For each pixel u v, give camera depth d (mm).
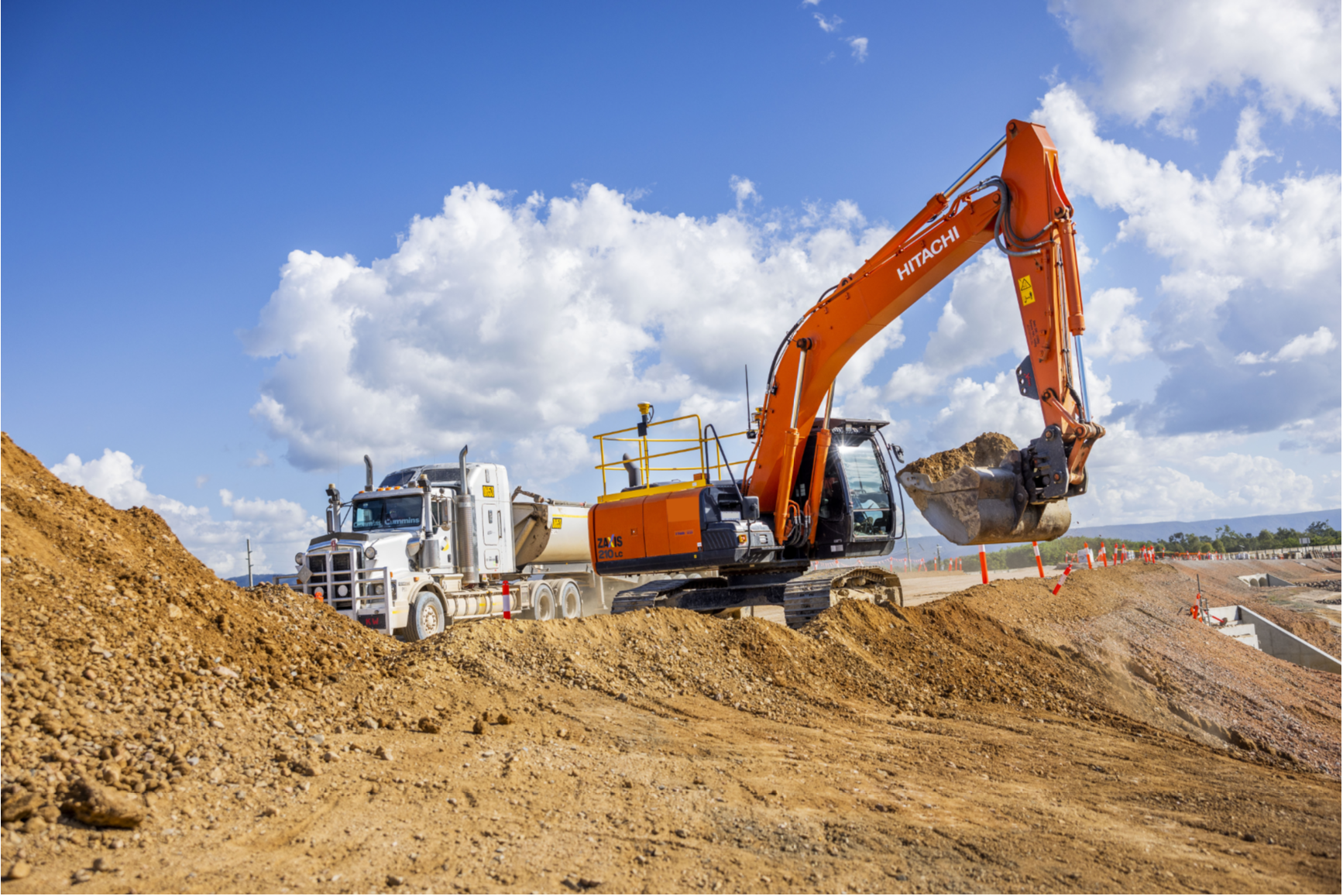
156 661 5785
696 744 6559
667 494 13172
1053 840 4895
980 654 10922
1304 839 5266
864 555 13438
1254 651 18750
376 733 5922
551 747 6059
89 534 6973
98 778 4289
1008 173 9898
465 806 4723
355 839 4168
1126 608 17688
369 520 15734
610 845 4348
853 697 8992
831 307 11719
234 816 4312
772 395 12594
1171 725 10422
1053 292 9398
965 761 6750
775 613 20172
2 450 7445
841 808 5234
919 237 10711
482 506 17094
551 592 18469
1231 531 89500
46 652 5270
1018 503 9562
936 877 4215
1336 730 12375
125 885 3480
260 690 6066
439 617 14805
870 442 13680
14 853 3645
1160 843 5008
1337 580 42031
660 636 9492
